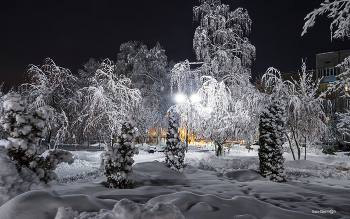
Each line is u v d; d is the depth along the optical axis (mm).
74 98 21078
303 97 19547
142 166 10672
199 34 24781
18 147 5379
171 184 8078
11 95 5633
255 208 4812
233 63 24625
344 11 4383
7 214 3473
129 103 22297
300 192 7051
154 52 39344
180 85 23375
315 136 19625
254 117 20344
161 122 37281
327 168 15523
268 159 9883
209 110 21812
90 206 4062
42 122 5809
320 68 39094
